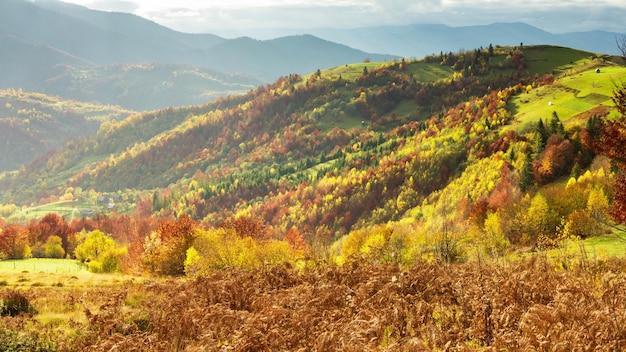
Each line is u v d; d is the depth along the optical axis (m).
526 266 19.77
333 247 73.88
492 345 11.39
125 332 15.55
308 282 19.81
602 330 11.23
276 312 13.75
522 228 69.06
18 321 16.28
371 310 13.93
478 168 161.50
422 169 194.75
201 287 18.75
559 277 17.19
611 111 162.75
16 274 35.62
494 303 13.41
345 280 19.25
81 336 15.02
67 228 147.75
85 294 21.75
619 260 22.27
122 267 65.19
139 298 20.69
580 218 51.28
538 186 115.56
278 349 12.10
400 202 182.62
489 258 23.64
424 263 19.70
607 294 14.35
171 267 62.97
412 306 14.68
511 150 157.12
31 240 134.00
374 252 25.92
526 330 11.30
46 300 21.44
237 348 11.80
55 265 70.69
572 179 89.38
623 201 19.36
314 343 12.14
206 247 55.69
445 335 12.55
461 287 15.23
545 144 141.62
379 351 11.35
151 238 67.50
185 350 12.39
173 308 16.62
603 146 19.66
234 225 94.94
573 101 191.50
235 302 17.31
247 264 46.53
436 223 70.81
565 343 10.32
